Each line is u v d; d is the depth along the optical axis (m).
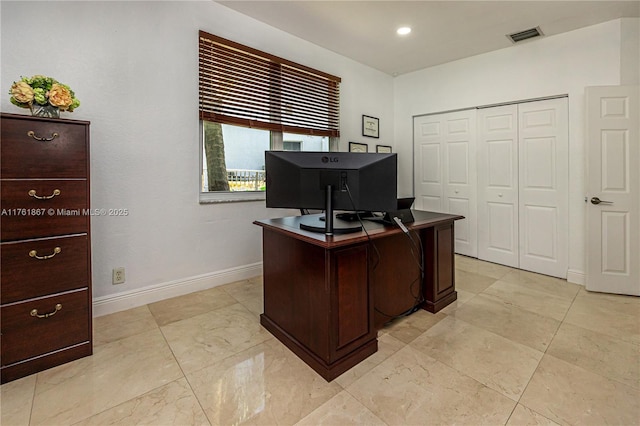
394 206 1.73
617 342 1.98
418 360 1.81
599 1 2.56
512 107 3.55
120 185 2.38
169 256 2.67
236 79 2.94
